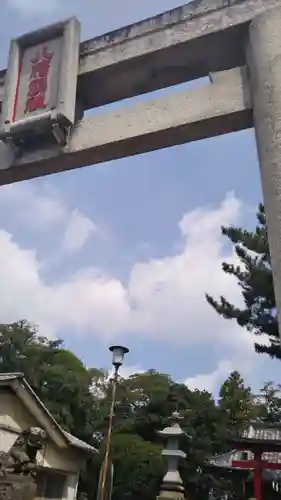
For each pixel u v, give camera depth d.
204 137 5.10
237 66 5.41
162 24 5.48
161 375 33.97
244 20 4.98
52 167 5.62
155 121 5.09
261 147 4.29
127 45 5.61
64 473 13.83
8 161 5.71
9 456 10.02
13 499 9.08
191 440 25.02
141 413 28.53
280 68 4.45
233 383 33.38
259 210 14.86
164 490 12.15
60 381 27.91
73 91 5.41
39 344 33.78
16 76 5.70
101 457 24.89
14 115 5.48
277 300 3.58
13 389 12.21
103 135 5.27
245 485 23.25
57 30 5.71
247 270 14.64
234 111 4.79
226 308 14.80
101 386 34.62
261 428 19.55
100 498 13.15
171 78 5.72
